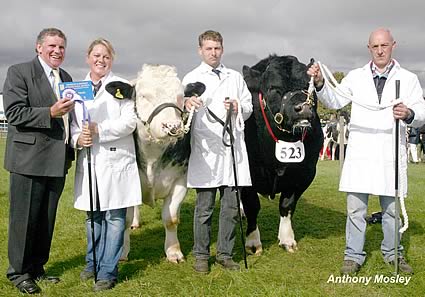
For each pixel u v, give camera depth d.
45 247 4.66
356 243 4.90
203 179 4.86
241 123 4.74
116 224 4.51
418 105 4.69
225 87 4.88
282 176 5.59
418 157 19.97
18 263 4.41
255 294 4.32
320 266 5.20
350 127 4.89
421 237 6.30
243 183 4.93
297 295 4.29
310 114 4.80
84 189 4.46
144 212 7.86
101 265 4.56
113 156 4.43
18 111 4.13
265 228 6.90
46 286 4.54
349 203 4.90
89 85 4.12
